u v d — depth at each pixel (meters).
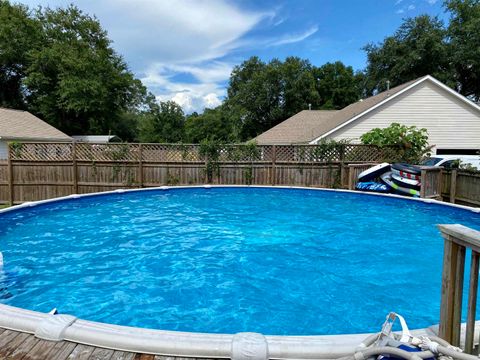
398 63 28.98
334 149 12.12
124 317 3.68
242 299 4.11
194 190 11.59
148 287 4.40
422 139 12.34
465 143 16.19
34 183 11.26
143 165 11.84
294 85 39.62
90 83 29.58
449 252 2.26
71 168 11.45
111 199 10.16
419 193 10.06
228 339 2.47
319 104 40.78
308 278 4.73
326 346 2.39
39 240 6.28
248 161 12.14
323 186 12.24
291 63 40.88
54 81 30.25
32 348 2.40
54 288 4.34
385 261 5.38
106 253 5.63
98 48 34.28
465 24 27.59
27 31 30.05
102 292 4.25
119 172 11.75
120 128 37.53
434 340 2.02
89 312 3.77
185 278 4.69
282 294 4.25
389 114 16.27
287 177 12.22
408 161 12.30
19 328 2.63
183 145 11.95
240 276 4.77
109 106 33.91
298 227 7.38
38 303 3.96
